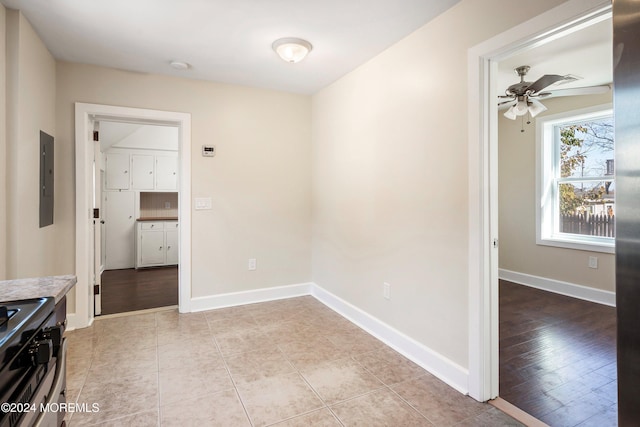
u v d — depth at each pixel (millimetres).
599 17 1453
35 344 877
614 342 2729
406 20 2229
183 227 3330
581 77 3322
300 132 3861
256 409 1844
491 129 1922
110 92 3012
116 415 1781
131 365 2303
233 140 3521
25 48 2201
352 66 3008
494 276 1947
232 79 3346
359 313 3035
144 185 5805
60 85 2850
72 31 2369
